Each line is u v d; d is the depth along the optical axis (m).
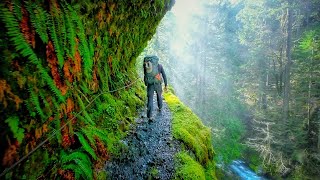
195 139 6.85
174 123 7.36
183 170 5.19
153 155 5.43
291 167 21.41
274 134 23.38
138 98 8.34
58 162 3.32
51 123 3.27
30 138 2.86
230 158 25.27
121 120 5.96
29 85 2.78
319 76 22.11
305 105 23.45
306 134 21.77
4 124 2.46
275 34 26.89
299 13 23.94
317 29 20.16
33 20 2.72
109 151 4.59
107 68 6.14
